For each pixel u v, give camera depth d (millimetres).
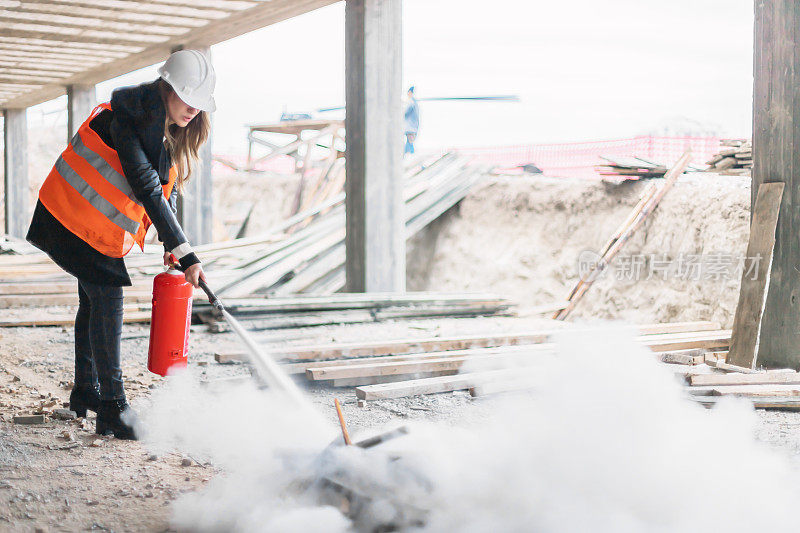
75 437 3410
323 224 12781
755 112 5551
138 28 10539
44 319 7109
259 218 19656
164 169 3324
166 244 3291
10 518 2422
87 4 9281
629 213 12273
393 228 8758
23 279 9336
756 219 5488
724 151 11547
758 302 5383
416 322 7773
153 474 2910
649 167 12023
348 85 8695
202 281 3291
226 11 9531
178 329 3566
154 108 3145
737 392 4098
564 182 13664
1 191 24891
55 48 11852
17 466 2959
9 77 14320
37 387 4523
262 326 7066
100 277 3326
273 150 19359
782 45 5340
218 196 21062
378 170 8609
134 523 2414
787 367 5242
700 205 10859
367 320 7691
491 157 16125
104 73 13930
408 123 17422
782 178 5355
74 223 3256
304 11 9406
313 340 6406
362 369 4688
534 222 13758
